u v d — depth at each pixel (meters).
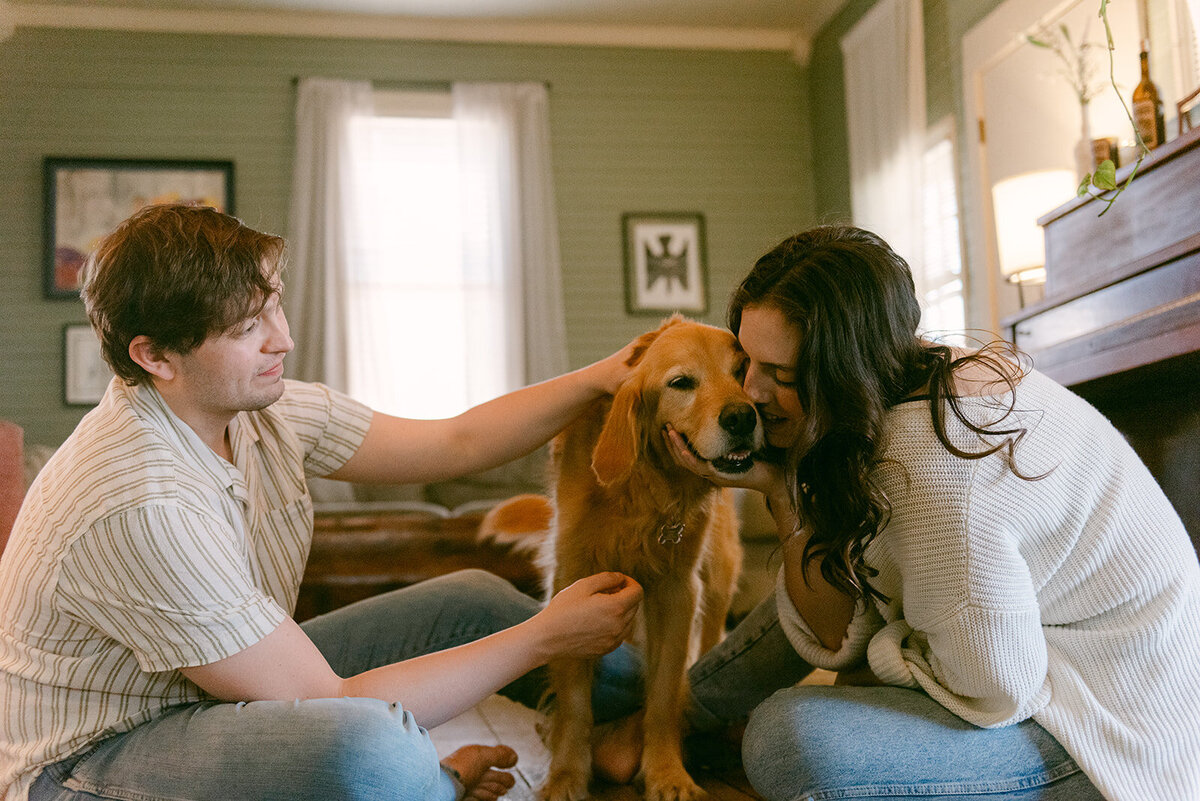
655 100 6.06
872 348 1.12
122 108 5.53
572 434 1.74
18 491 1.72
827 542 1.17
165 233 1.12
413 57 5.82
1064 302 2.23
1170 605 1.10
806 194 6.17
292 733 1.03
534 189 5.73
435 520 3.59
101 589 1.07
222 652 1.08
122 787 1.09
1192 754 1.05
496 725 2.26
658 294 5.95
